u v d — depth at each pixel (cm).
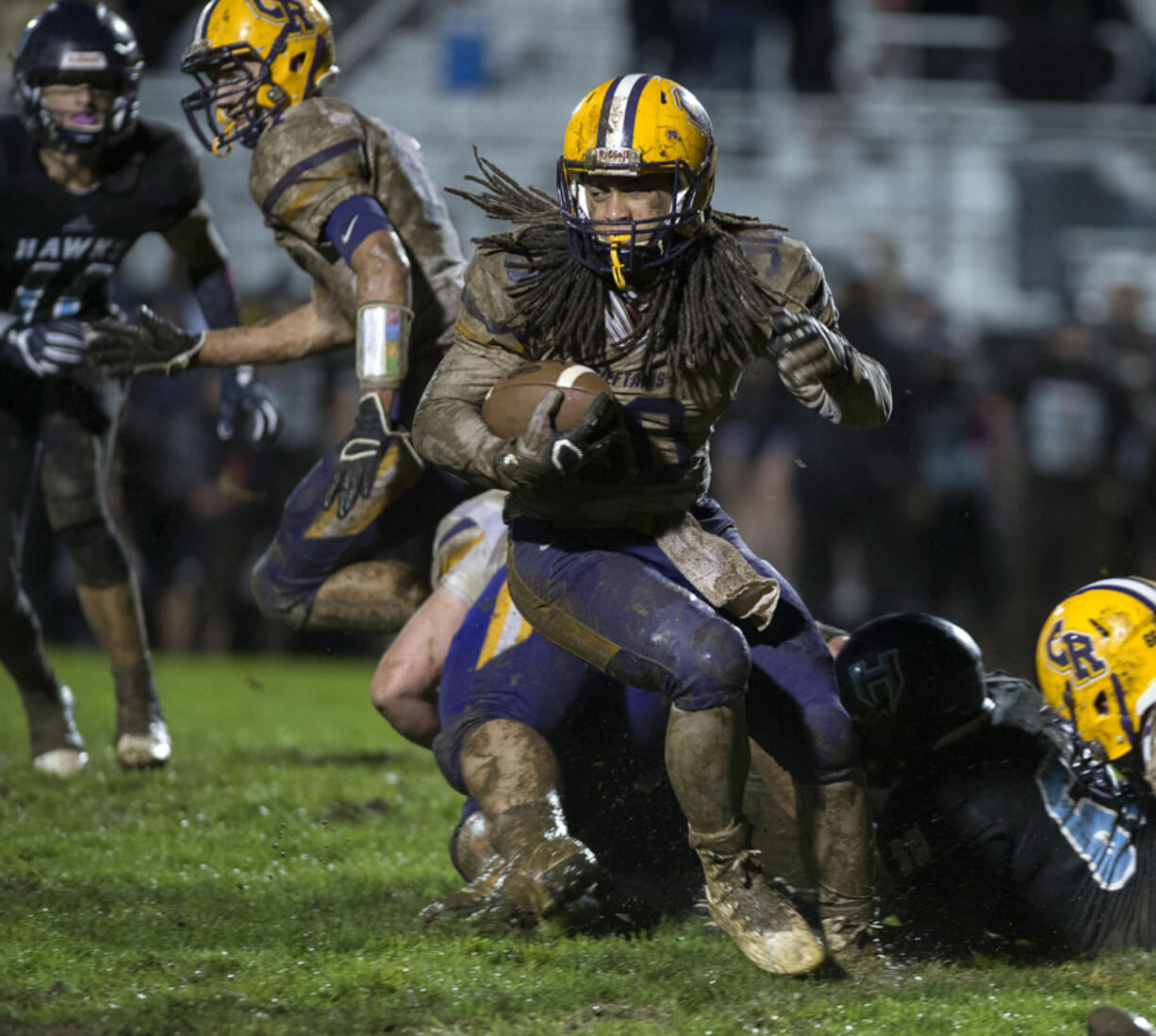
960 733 1343
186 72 1780
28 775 2100
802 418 4016
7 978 1183
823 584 4019
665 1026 1115
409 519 1889
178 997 1135
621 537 1307
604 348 1284
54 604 4081
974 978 1257
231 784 2069
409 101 5022
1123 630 1291
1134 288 4184
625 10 5169
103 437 2109
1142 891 1342
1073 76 5150
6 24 4556
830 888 1308
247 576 4059
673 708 1230
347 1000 1146
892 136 4825
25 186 2034
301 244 1773
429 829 1848
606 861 1475
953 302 4709
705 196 1273
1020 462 4066
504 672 1417
